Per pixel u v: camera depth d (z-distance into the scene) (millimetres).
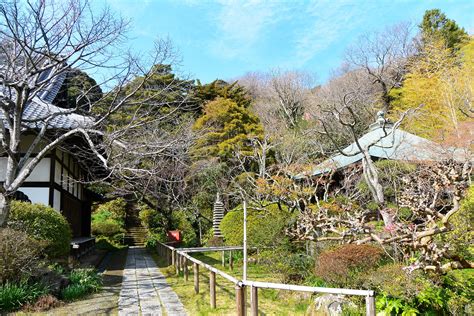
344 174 11078
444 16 25094
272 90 28047
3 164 10875
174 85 10305
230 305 6309
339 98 21141
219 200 15680
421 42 24578
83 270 8242
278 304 6438
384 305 4953
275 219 9711
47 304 6121
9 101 8188
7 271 6340
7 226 7414
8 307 5871
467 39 22656
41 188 11000
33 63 7996
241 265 10992
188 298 6973
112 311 6031
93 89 10312
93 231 21531
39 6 8016
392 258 5918
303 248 8875
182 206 17516
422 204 5301
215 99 21453
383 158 11164
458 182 5113
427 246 5051
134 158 10273
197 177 17266
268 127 20406
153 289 7883
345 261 5586
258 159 16609
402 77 22312
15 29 7914
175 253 10586
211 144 18766
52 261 8406
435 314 4875
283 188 10016
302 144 16078
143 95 10648
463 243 5766
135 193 15445
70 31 8367
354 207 8656
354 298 5336
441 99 16469
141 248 20188
